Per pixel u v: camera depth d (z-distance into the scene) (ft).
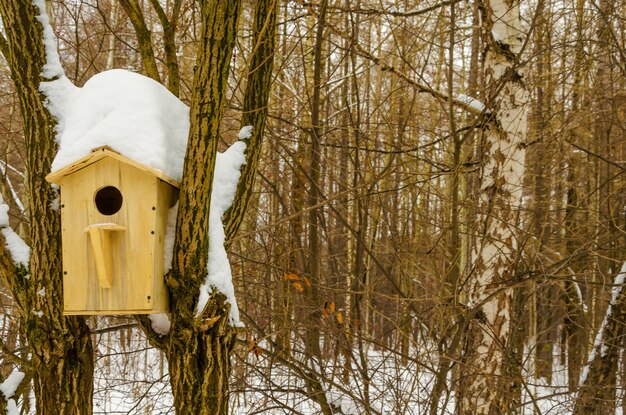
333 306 18.03
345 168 24.12
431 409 18.70
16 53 13.41
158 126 12.80
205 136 12.09
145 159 12.31
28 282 13.25
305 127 21.66
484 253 20.25
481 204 20.65
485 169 20.79
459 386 19.34
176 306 12.32
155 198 12.46
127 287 12.38
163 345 13.35
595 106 32.01
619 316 23.85
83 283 12.62
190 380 12.16
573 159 33.19
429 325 20.77
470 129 20.31
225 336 12.48
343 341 20.31
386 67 20.93
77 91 13.78
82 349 13.32
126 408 25.98
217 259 12.55
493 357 19.45
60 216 13.14
